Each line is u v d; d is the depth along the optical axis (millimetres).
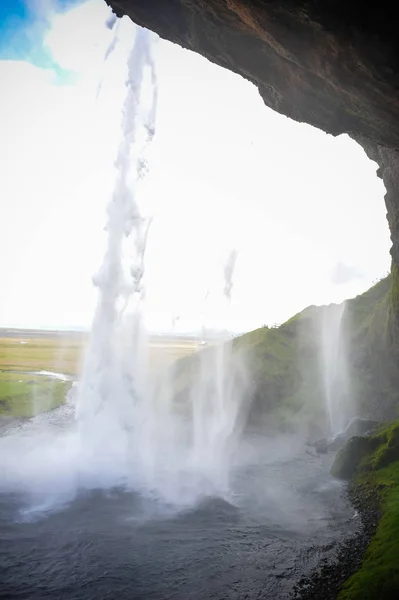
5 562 17828
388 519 20391
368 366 50469
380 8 12930
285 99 20609
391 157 30125
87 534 20547
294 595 15719
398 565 15578
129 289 35531
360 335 54500
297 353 57375
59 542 19719
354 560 18016
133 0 18891
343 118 19688
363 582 15062
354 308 59781
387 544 17672
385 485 24938
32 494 25234
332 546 19562
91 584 16484
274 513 23609
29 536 20172
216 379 54875
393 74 14500
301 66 17250
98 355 35781
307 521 22562
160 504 24531
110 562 18094
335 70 15945
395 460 27484
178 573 17359
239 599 15625
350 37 14023
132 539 20172
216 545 19719
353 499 25359
